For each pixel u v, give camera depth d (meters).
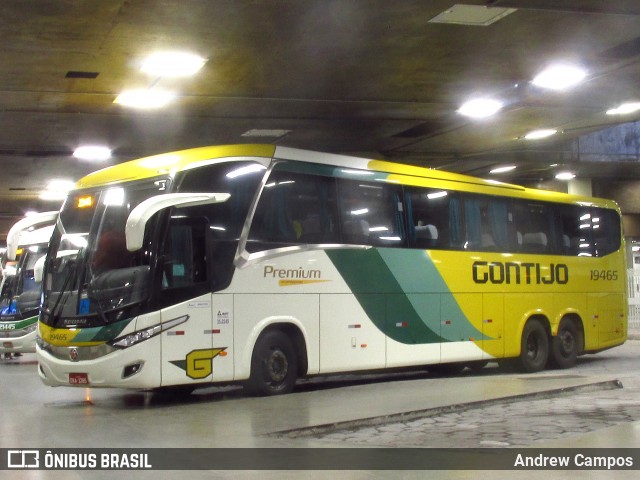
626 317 20.78
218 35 15.06
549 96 20.69
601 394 13.83
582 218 19.81
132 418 11.34
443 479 7.54
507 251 17.64
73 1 13.09
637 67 18.08
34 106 19.95
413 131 24.80
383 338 14.91
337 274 14.29
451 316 16.19
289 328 13.73
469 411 11.96
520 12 14.28
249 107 20.84
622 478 7.58
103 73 17.33
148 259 12.07
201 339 12.40
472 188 17.16
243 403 12.46
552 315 18.56
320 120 22.69
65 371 12.12
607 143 32.78
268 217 13.45
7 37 14.84
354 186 14.87
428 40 15.85
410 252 15.59
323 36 15.37
